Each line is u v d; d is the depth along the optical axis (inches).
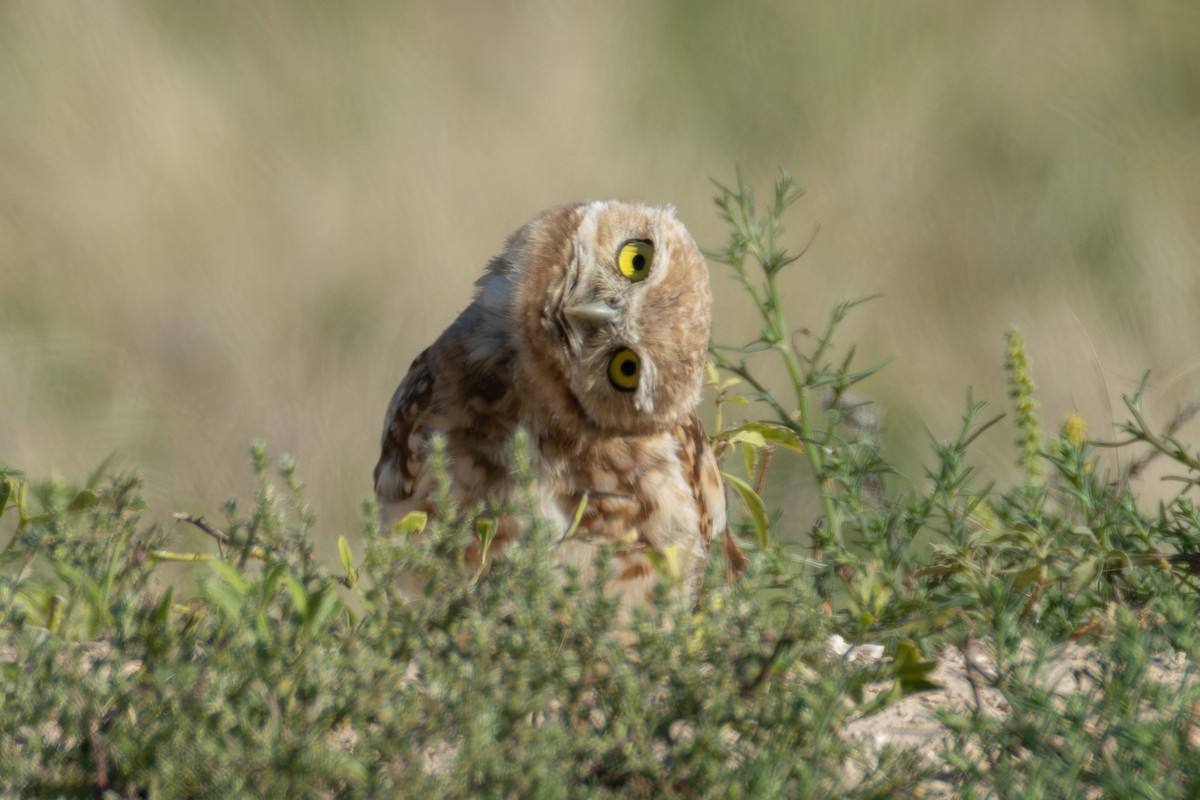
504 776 238.4
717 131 1052.5
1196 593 374.9
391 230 918.4
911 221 938.1
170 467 725.9
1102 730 269.0
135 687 262.8
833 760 259.3
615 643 265.6
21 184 905.5
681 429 395.9
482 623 259.9
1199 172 973.8
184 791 241.0
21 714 257.1
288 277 887.1
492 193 951.6
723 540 407.2
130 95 966.4
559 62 1066.7
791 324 852.0
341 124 1007.0
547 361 367.6
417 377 384.8
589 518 374.3
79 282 869.8
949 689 326.6
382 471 386.0
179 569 395.5
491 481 369.7
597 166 979.3
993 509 415.2
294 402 789.2
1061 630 362.0
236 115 1003.3
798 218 946.7
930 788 272.8
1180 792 248.1
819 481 418.0
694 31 1122.7
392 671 259.3
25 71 970.7
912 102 1048.2
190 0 1095.6
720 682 258.4
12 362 791.7
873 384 801.6
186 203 908.6
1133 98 1049.5
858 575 344.5
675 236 380.5
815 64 1089.4
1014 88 1051.9
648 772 249.1
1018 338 427.2
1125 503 399.9
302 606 275.3
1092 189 951.0
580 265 367.9
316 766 238.1
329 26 1080.2
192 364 824.9
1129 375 770.8
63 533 309.0
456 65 1070.4
